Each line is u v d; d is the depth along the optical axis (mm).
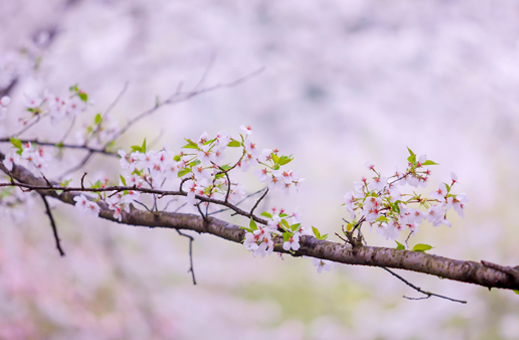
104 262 6656
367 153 8516
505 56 6148
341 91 7234
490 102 6648
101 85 6086
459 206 1059
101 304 6527
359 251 1073
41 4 4629
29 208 2078
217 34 6609
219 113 7637
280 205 3312
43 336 5676
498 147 7098
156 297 7758
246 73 7098
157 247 9453
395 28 6578
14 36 4422
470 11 6129
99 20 5531
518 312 5383
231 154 6660
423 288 7035
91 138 2105
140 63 6262
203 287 9352
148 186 1374
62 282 6258
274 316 8852
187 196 1163
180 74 7242
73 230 6320
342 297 9578
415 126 7352
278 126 7551
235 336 7867
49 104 1850
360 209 1151
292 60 7016
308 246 1145
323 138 8031
